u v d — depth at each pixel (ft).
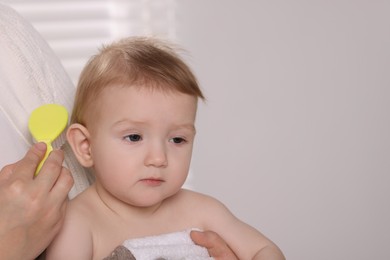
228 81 10.31
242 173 10.55
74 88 5.26
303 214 10.72
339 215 10.76
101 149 4.18
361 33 10.38
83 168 4.87
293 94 10.44
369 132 10.60
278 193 10.64
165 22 10.07
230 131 10.43
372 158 10.65
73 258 3.94
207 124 10.39
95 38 9.86
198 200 4.61
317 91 10.46
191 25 10.14
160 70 4.20
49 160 3.79
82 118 4.35
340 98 10.48
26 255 3.65
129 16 9.96
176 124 4.19
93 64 4.42
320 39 10.36
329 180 10.68
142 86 4.12
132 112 4.09
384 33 10.39
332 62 10.41
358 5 10.35
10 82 4.72
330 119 10.53
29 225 3.61
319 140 10.58
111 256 3.93
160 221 4.39
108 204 4.27
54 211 3.70
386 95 10.51
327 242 10.78
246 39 10.26
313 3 10.30
